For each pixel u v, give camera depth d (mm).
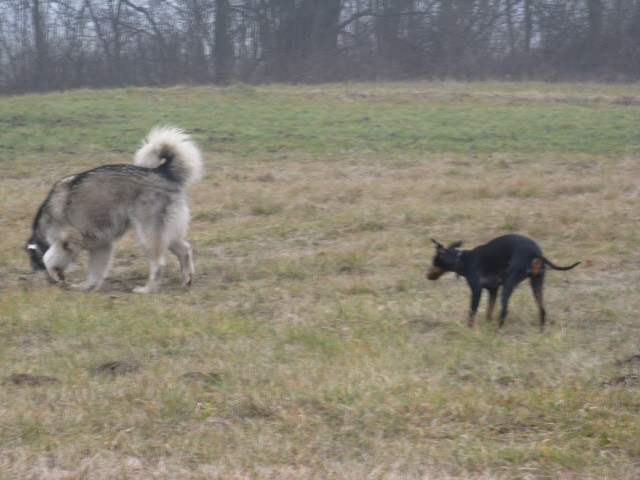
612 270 12094
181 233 11781
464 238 13898
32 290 11570
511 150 23484
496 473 6438
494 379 8242
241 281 12062
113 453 6754
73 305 10594
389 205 16281
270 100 33062
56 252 11805
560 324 9859
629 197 16734
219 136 25266
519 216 14930
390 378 8047
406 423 7230
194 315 10242
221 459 6656
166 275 12477
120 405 7586
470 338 9359
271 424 7277
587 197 16906
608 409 7418
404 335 9516
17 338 9484
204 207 16328
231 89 35344
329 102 32625
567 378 8148
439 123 27453
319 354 8914
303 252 13445
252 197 17016
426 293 11203
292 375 8219
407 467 6523
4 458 6629
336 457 6723
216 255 13445
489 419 7301
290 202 16594
